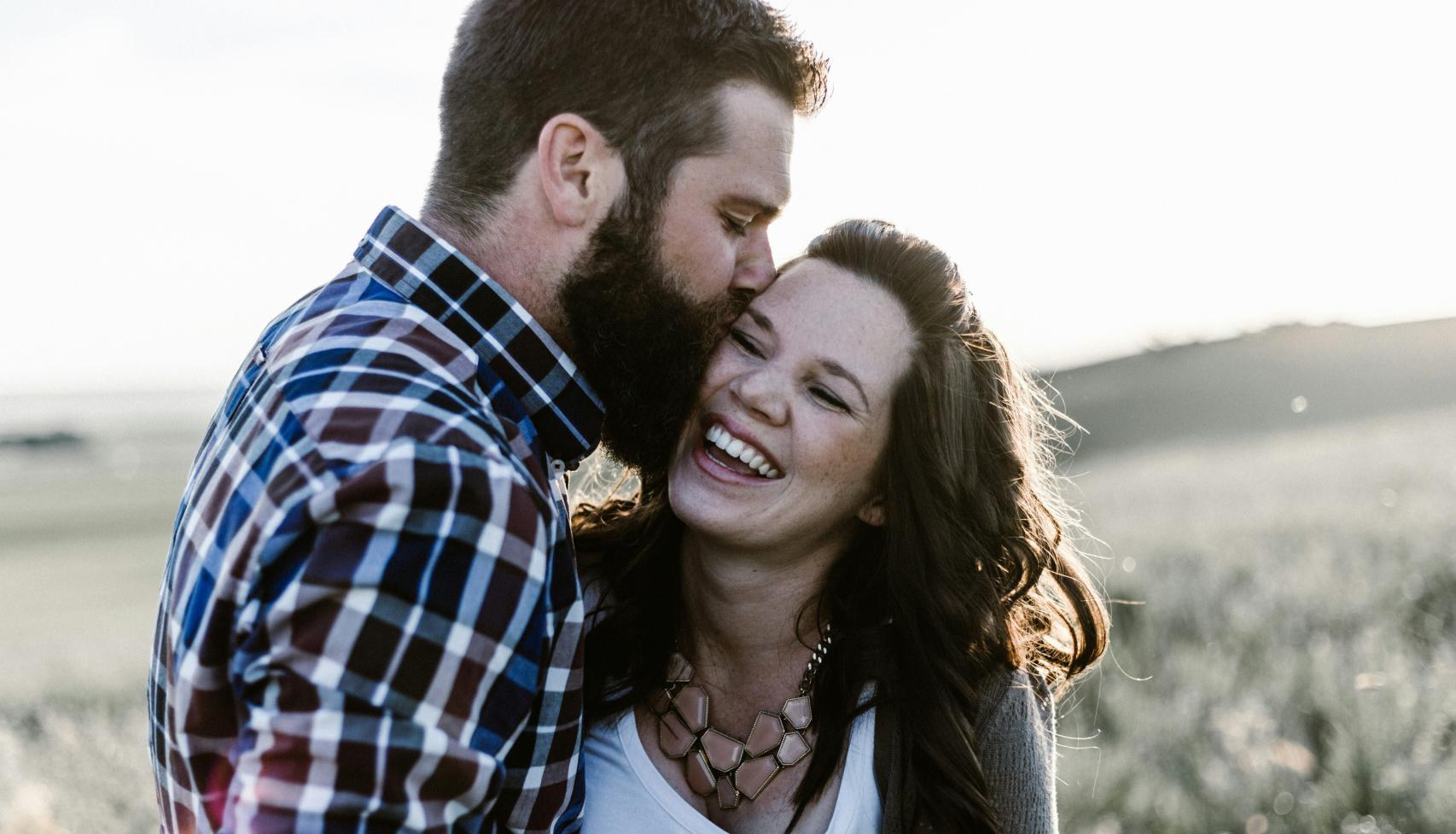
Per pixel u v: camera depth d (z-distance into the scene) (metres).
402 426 1.41
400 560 1.32
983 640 2.28
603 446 2.03
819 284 2.25
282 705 1.28
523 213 1.74
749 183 1.83
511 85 1.73
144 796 5.49
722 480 2.17
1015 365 2.53
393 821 1.27
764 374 2.16
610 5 1.71
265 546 1.37
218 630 1.41
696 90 1.75
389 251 1.70
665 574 2.34
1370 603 6.30
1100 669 5.56
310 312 1.66
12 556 31.73
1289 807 4.03
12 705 8.64
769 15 1.86
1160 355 56.69
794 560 2.26
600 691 2.22
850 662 2.18
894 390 2.23
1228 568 7.80
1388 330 54.62
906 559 2.26
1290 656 5.44
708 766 2.16
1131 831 4.07
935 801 2.10
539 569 1.46
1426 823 3.76
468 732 1.37
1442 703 4.57
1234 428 39.25
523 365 1.73
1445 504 9.03
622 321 1.80
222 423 1.66
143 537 34.81
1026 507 2.57
